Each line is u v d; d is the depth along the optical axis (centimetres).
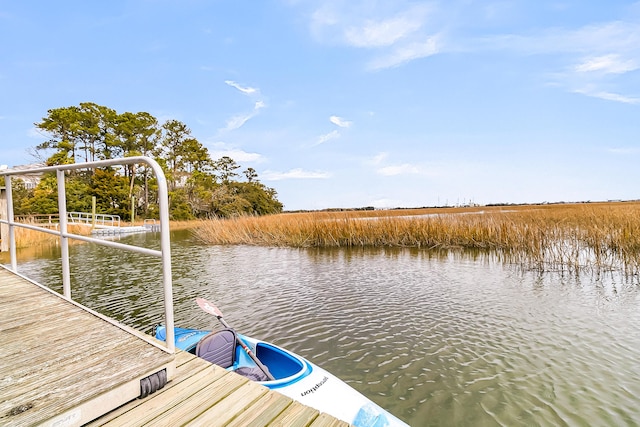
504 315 600
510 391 363
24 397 151
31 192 4003
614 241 1070
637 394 352
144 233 2802
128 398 169
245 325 583
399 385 380
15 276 398
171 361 192
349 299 727
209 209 5128
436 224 1530
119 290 848
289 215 2323
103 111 5009
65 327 236
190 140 5747
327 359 447
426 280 883
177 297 777
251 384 192
